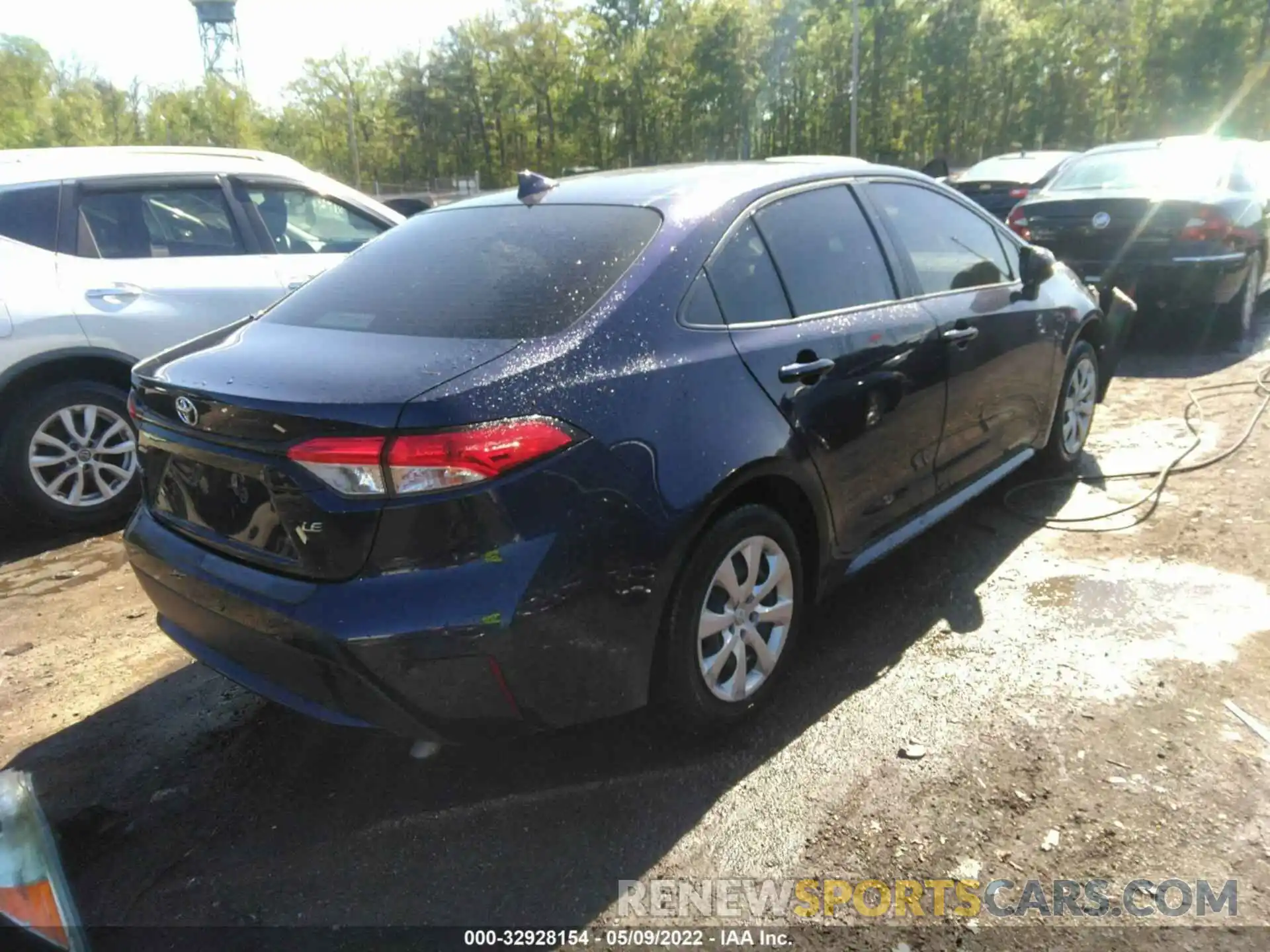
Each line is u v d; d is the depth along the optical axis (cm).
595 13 4388
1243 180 755
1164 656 319
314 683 236
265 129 4284
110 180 502
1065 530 426
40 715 320
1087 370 488
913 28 4059
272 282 533
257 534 244
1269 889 222
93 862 250
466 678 228
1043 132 4659
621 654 247
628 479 243
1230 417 568
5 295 453
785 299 304
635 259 275
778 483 288
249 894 237
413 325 267
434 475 219
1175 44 4216
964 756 274
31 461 469
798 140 4378
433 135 4825
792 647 308
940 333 355
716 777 272
